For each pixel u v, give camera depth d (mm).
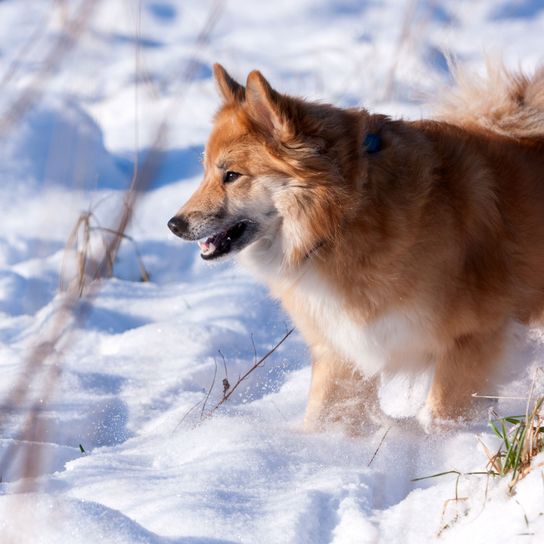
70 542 6309
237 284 15469
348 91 22156
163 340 13180
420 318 9961
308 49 25812
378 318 9992
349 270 9852
